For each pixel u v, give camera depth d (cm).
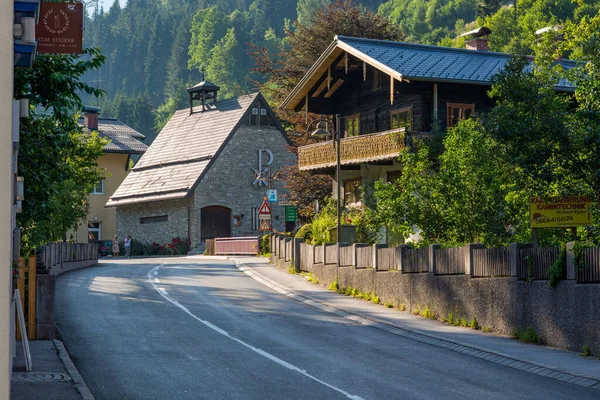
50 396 1304
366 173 4453
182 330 2192
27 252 2475
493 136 2262
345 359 1778
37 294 1952
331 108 4706
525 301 2058
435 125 3791
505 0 13200
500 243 2625
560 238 2495
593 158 2128
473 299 2288
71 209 4125
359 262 3077
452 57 4225
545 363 1692
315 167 4547
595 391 1448
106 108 19488
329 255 3384
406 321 2425
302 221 5972
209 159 6981
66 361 1642
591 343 1803
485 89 4106
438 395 1397
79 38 1538
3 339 905
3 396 895
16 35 1115
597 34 2328
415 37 17962
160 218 7312
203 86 7838
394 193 2847
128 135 8756
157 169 7575
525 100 2230
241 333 2159
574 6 10719
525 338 2016
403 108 4184
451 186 2691
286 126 7412
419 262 2603
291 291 3228
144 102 18450
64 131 1944
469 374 1614
